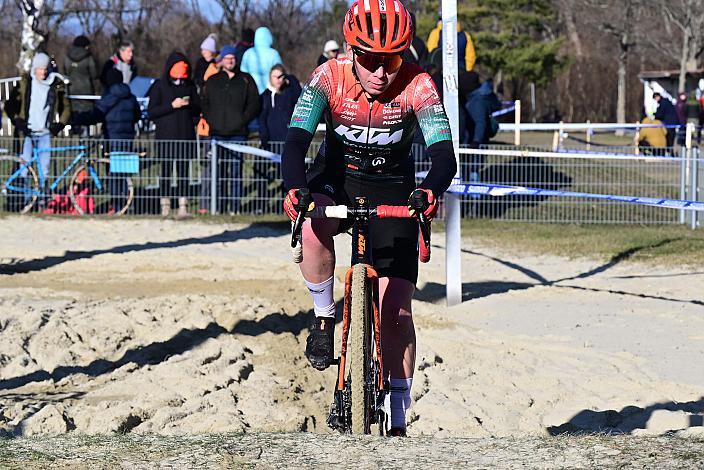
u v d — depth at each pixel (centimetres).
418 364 1064
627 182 2372
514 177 2339
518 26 8150
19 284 1496
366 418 667
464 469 568
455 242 1412
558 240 1992
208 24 6788
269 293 1444
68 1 5994
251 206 2348
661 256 1805
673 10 6644
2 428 847
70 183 2316
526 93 8412
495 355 1134
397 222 741
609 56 8119
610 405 959
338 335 1184
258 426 880
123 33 6141
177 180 2336
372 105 713
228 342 1150
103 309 1280
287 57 6781
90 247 1856
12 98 2305
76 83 2850
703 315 1341
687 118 5244
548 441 630
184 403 932
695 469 560
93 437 660
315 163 768
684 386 1004
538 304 1425
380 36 672
